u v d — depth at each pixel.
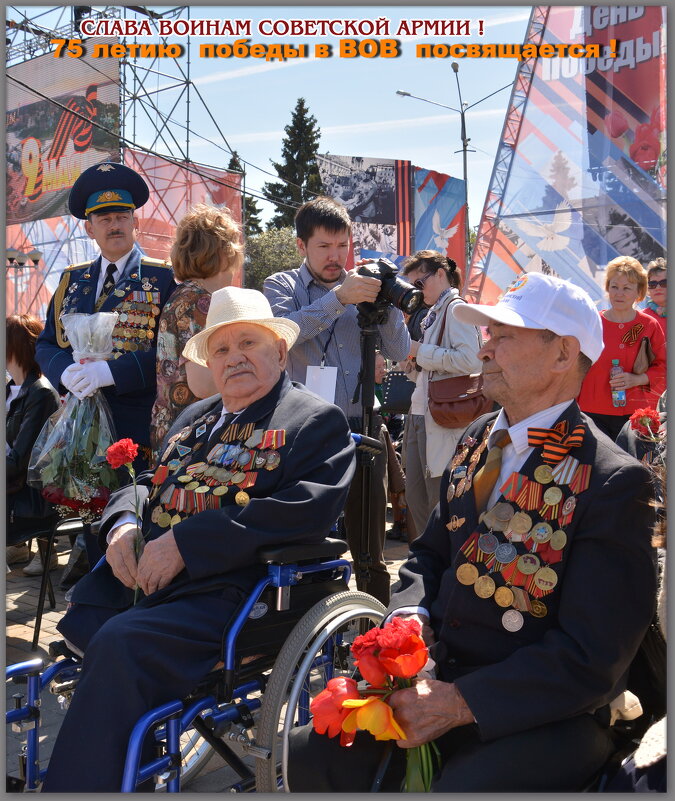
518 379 1.84
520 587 1.77
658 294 4.87
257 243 37.84
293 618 2.32
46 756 2.72
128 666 1.94
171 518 2.37
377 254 20.98
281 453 2.31
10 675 2.18
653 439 2.03
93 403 3.32
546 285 1.84
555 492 1.77
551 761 1.67
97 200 3.66
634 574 1.70
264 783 2.04
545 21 9.84
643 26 9.07
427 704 1.71
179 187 17.55
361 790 1.84
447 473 2.13
